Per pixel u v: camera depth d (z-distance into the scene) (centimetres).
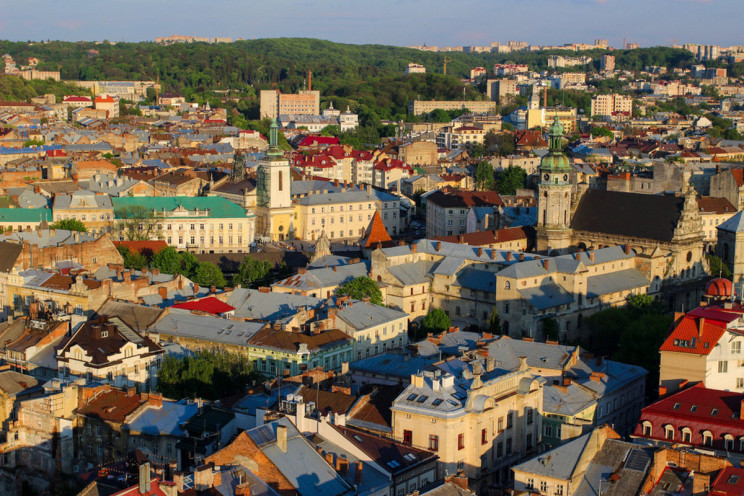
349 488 16275
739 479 16075
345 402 19938
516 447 19988
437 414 18288
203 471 15050
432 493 15675
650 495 16275
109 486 15862
